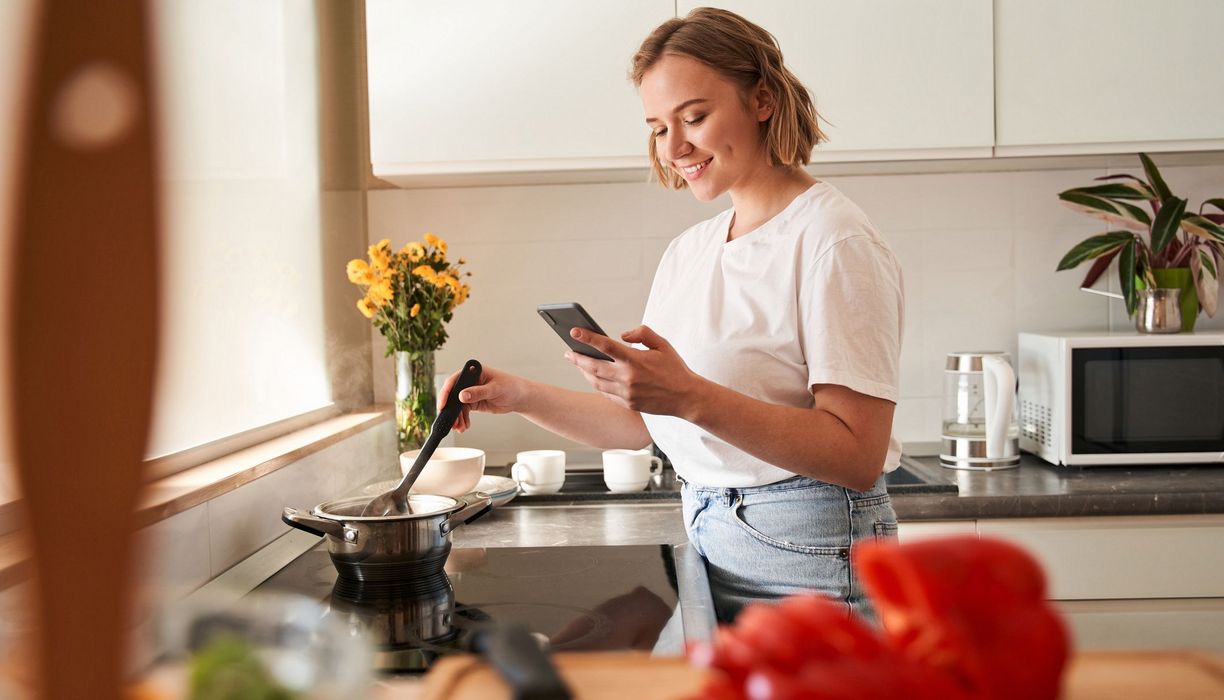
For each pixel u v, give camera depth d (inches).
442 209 90.6
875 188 89.7
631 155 78.0
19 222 6.9
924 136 77.2
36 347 7.0
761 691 14.9
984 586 16.9
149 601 8.1
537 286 90.7
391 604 44.6
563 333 48.8
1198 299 83.0
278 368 70.2
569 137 77.9
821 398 48.3
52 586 7.6
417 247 76.5
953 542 17.8
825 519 49.8
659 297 60.5
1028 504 69.6
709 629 40.2
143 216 7.2
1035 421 83.2
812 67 77.0
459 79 78.1
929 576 16.9
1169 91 77.0
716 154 52.7
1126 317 89.8
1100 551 69.9
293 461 59.8
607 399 63.4
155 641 17.2
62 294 7.0
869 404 47.6
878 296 48.2
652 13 77.2
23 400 7.1
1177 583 69.9
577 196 90.2
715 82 51.6
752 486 51.6
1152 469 78.3
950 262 90.0
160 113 7.2
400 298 74.8
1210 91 77.0
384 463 83.2
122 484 7.5
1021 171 89.3
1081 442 77.4
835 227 49.4
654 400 45.4
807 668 15.2
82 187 7.0
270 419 68.2
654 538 60.6
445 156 78.5
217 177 60.3
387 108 78.4
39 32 6.8
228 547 49.9
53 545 7.5
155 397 7.4
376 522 46.5
